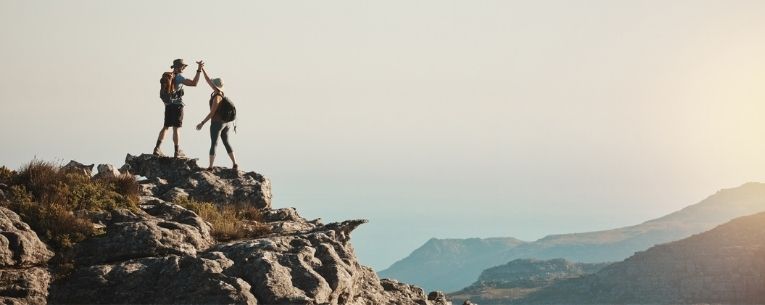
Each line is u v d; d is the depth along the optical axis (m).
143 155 28.98
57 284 20.02
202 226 23.17
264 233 24.95
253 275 20.31
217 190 28.02
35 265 20.19
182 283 19.94
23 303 19.09
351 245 25.30
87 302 19.80
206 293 19.62
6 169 23.98
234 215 26.06
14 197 22.30
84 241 21.30
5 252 19.56
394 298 25.20
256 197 28.53
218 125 29.11
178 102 29.09
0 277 19.31
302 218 28.58
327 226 25.33
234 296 19.45
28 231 20.53
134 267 20.44
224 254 21.31
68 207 22.64
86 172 25.81
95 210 22.98
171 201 25.98
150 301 19.81
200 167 29.02
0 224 20.25
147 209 24.25
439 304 27.80
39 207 21.62
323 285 20.45
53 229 21.25
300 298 19.77
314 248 22.16
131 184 25.44
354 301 22.92
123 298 19.91
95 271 20.22
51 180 23.55
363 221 25.64
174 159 28.72
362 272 23.38
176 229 22.22
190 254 21.25
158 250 21.27
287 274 20.47
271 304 19.62
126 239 21.30
